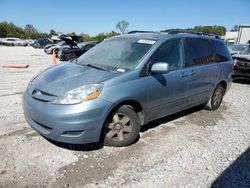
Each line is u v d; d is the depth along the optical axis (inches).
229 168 146.1
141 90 159.8
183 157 154.5
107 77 151.2
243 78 406.6
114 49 189.5
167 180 131.4
